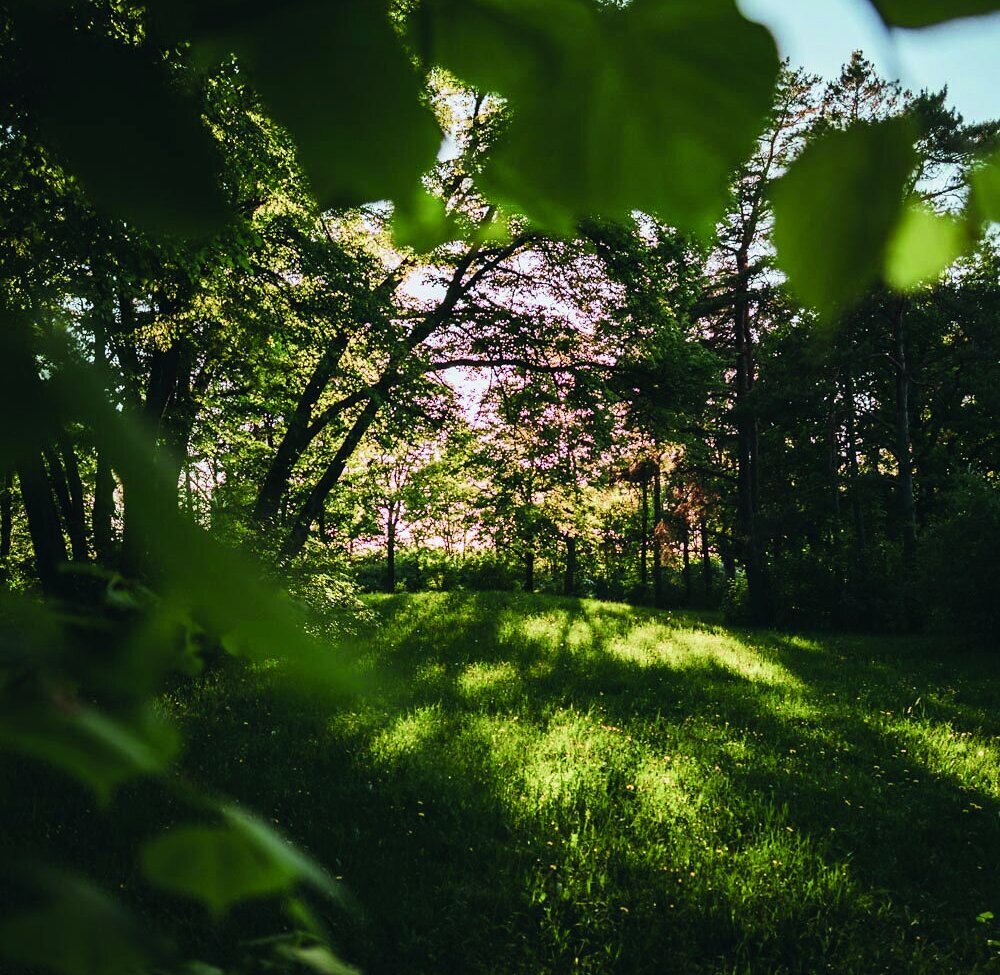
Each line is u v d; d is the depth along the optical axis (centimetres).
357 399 1236
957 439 2617
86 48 22
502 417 1531
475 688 977
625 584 3903
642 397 1572
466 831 516
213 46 22
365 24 23
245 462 1259
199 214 24
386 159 24
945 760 743
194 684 681
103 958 18
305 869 27
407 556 3856
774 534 2341
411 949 372
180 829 25
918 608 2003
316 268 866
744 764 703
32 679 20
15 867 20
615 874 460
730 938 407
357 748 642
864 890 461
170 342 787
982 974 380
